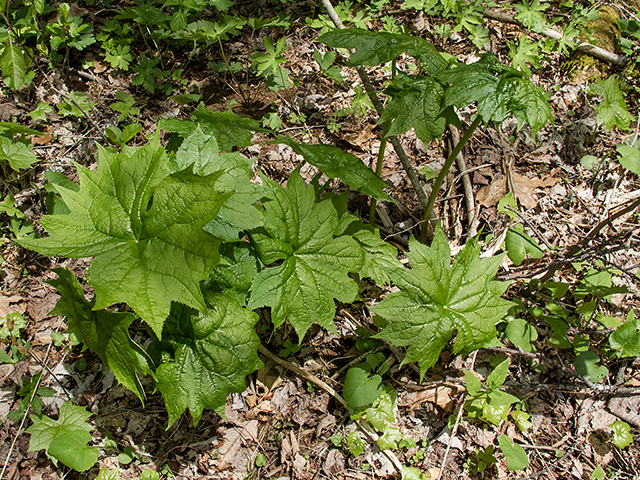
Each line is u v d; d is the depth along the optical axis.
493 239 1.27
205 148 1.00
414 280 1.05
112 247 0.91
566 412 1.15
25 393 1.14
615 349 1.13
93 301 0.99
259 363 1.02
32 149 1.37
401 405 1.15
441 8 1.52
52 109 1.41
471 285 1.08
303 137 1.39
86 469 1.08
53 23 1.43
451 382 1.16
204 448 1.12
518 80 1.03
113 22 1.48
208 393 1.01
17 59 1.34
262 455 1.12
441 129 1.04
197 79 1.49
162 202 0.90
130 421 1.14
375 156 1.37
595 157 1.31
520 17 1.43
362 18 1.49
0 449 1.12
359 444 1.11
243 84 1.48
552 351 1.19
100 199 0.92
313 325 1.21
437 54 1.05
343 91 1.45
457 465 1.11
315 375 1.17
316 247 1.05
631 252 1.27
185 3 1.37
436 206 1.32
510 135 1.38
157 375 1.00
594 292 1.18
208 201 0.89
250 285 1.04
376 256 1.13
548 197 1.32
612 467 1.11
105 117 1.42
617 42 1.49
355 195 1.32
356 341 1.19
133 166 0.92
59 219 0.91
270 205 1.02
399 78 1.05
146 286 0.89
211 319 1.00
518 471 1.11
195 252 0.89
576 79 1.45
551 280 1.24
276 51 1.33
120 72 1.49
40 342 1.20
